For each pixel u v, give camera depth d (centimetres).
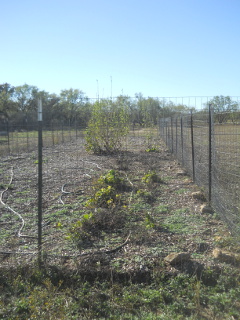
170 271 434
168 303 387
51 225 598
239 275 418
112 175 855
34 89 3853
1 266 450
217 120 661
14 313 372
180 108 2189
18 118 3006
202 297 388
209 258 458
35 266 449
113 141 1488
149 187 819
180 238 523
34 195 785
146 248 493
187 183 864
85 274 440
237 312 362
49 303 381
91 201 680
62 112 2953
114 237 538
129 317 363
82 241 522
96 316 370
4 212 672
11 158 1366
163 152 1552
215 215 616
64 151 1603
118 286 416
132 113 2223
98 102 1492
